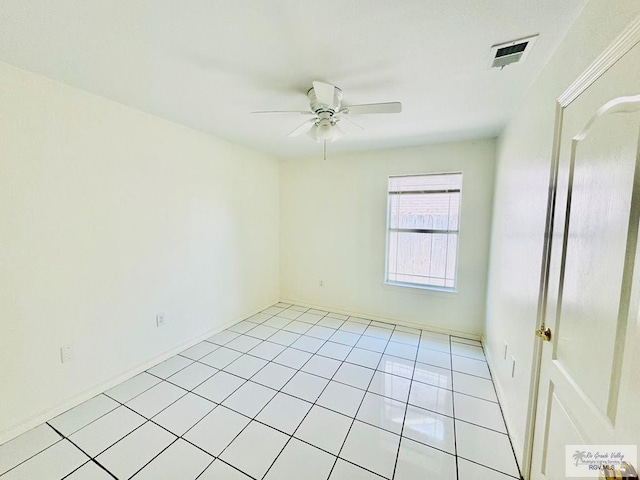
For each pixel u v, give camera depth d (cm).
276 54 152
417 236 351
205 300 315
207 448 169
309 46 145
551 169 133
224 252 337
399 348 299
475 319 322
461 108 220
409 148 339
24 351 179
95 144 209
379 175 360
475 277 318
